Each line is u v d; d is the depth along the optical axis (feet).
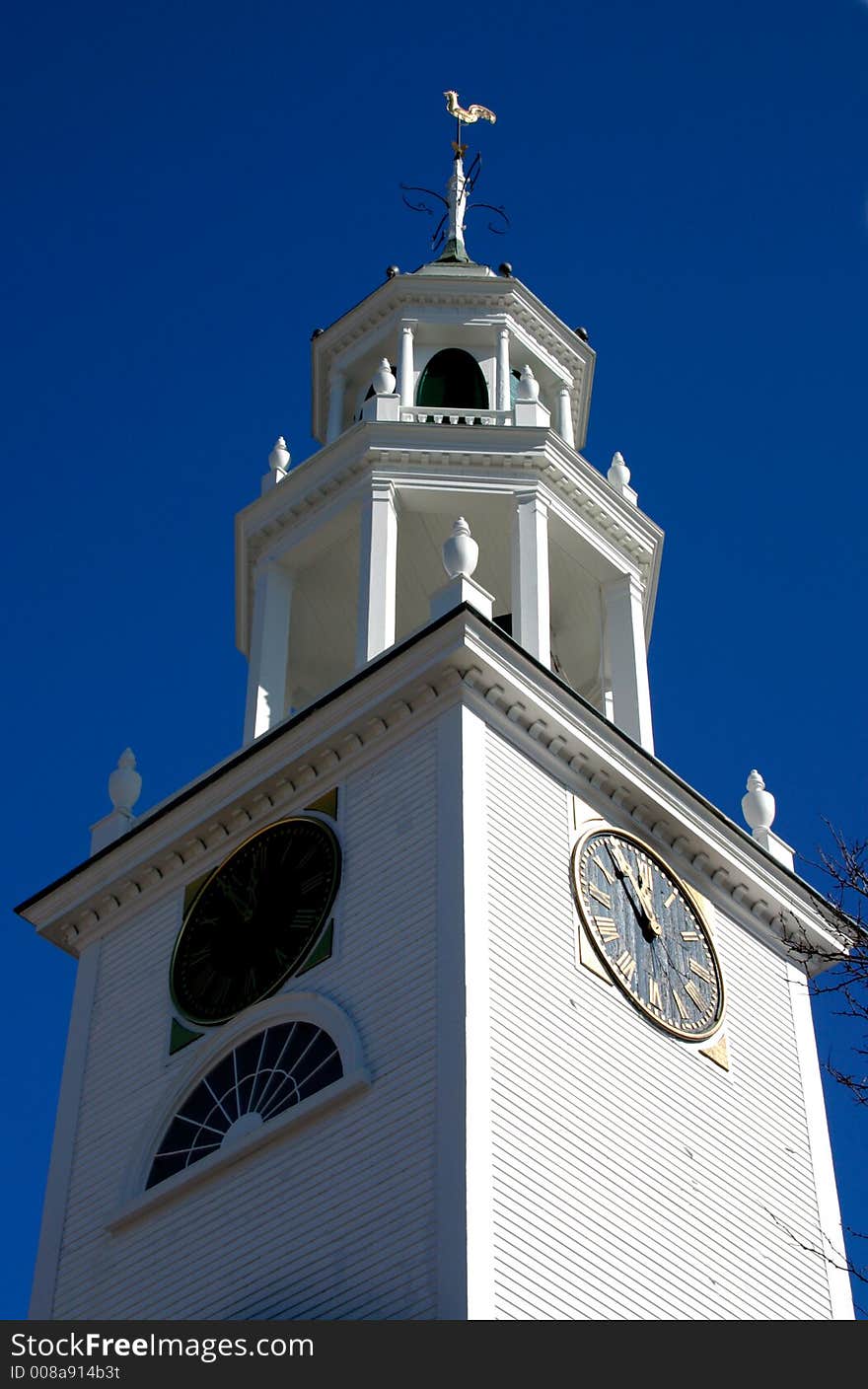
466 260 141.90
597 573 124.57
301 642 129.80
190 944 105.60
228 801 107.14
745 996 108.06
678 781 108.99
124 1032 105.50
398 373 129.90
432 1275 81.76
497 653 102.22
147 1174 98.22
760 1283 96.17
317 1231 87.76
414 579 128.57
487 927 93.25
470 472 121.19
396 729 102.99
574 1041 94.17
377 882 98.07
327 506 122.62
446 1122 85.71
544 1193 86.94
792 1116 106.01
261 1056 97.40
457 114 153.17
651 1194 92.99
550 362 136.26
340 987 95.81
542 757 103.81
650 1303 88.74
